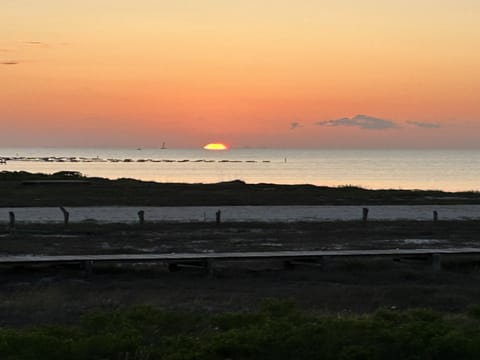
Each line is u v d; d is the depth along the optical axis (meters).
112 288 16.16
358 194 48.34
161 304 13.94
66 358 8.92
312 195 46.84
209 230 29.09
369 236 27.83
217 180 100.44
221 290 16.06
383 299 15.16
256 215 35.53
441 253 20.03
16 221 30.95
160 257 17.95
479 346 9.28
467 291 16.45
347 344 9.29
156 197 43.19
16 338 9.10
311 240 26.25
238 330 9.70
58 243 24.45
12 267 17.97
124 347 9.20
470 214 37.81
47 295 14.69
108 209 36.75
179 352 9.02
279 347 9.12
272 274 18.45
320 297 15.17
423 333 9.52
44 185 48.22
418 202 44.22
